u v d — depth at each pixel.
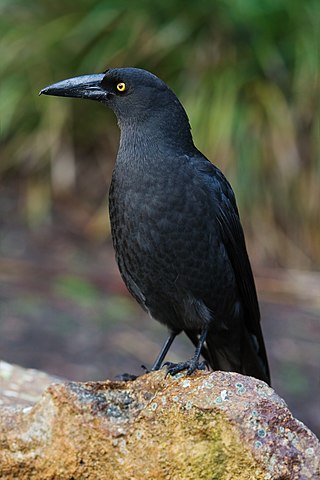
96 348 11.79
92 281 13.16
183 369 6.50
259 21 13.61
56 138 14.41
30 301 12.64
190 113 13.42
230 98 13.48
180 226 6.86
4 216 14.38
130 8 14.00
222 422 5.33
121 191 6.92
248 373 7.93
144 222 6.85
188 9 13.85
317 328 12.70
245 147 13.43
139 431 5.52
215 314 7.27
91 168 14.87
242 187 13.48
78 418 5.64
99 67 13.77
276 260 13.75
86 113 14.48
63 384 5.73
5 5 14.60
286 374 11.73
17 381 7.68
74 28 14.04
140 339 12.11
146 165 6.89
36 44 14.20
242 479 5.28
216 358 7.90
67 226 14.24
